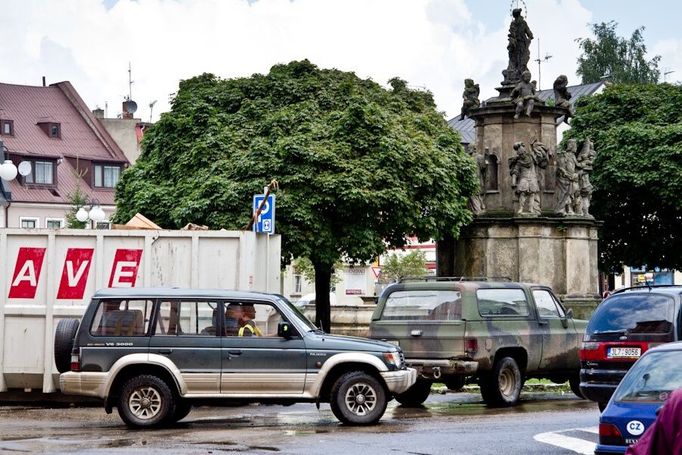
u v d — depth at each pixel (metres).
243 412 25.25
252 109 49.28
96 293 22.09
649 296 21.12
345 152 46.84
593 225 46.62
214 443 19.16
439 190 47.69
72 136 90.50
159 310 21.94
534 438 19.70
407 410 25.38
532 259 45.66
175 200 47.88
